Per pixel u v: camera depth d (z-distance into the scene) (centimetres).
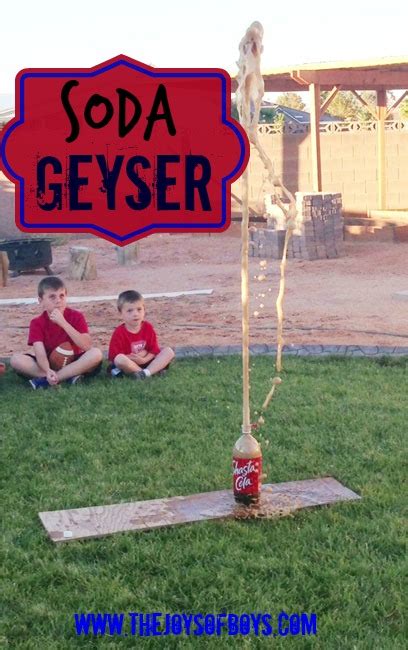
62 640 332
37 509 461
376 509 452
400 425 599
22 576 382
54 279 743
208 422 618
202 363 820
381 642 326
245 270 436
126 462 538
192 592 369
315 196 1642
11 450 561
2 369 771
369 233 1880
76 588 373
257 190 2275
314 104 1959
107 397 694
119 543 413
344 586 369
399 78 2088
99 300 1304
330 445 557
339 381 731
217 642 330
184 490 483
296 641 329
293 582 375
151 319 1118
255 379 742
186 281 1482
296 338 951
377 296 1219
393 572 379
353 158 2197
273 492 476
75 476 513
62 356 742
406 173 2134
